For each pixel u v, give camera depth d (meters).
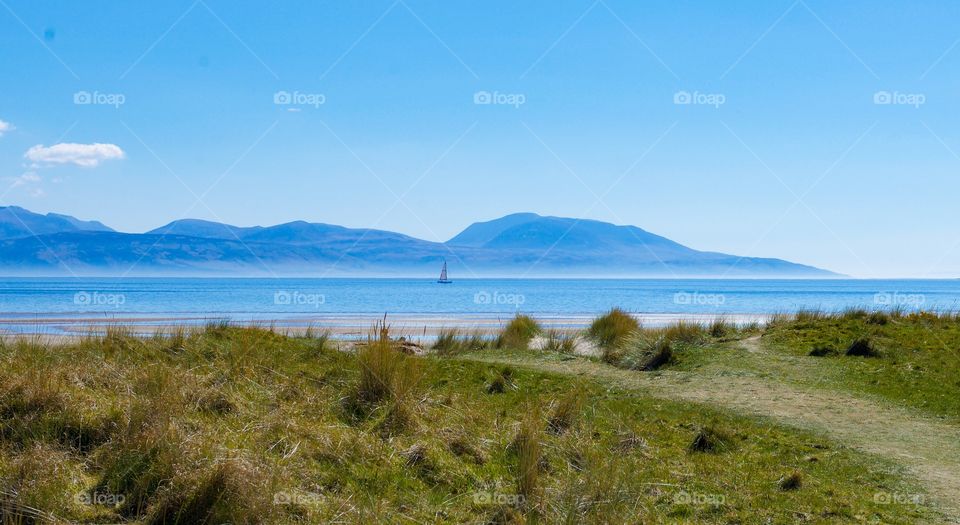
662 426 10.37
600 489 7.04
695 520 6.87
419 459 7.75
